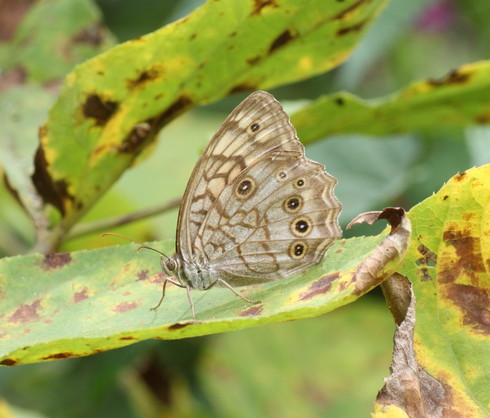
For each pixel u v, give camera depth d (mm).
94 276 433
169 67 444
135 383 528
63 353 412
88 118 448
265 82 457
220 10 437
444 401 415
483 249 420
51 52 497
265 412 545
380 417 410
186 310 433
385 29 524
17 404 510
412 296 414
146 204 519
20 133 484
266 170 441
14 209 521
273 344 553
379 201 536
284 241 434
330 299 410
